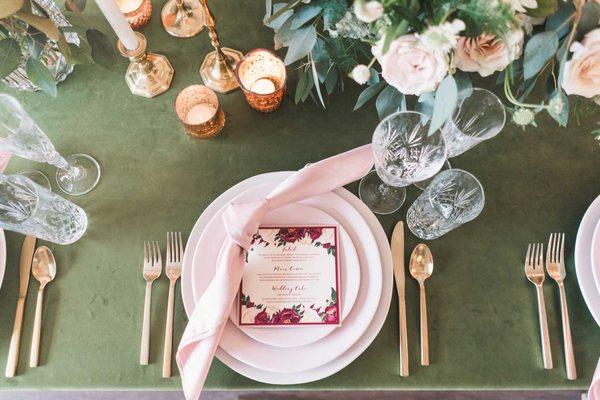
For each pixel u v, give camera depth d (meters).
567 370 0.68
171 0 0.88
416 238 0.74
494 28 0.46
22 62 0.70
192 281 0.67
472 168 0.79
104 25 0.86
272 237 0.68
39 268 0.73
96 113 0.82
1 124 0.66
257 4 0.88
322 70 0.71
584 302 0.71
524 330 0.70
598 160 0.79
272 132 0.81
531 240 0.75
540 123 0.80
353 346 0.66
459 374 0.68
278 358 0.63
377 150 0.68
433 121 0.50
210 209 0.72
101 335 0.70
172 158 0.80
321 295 0.66
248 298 0.65
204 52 0.85
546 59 0.49
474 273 0.73
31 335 0.70
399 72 0.49
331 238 0.68
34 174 0.79
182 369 0.63
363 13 0.43
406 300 0.71
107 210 0.77
